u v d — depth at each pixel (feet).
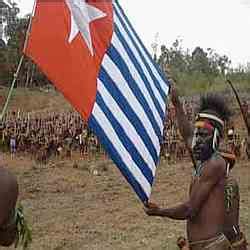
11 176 10.38
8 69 201.05
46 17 12.06
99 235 35.76
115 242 33.86
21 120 109.09
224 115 15.17
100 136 12.78
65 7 12.46
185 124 17.19
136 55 15.07
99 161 77.20
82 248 32.65
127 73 14.15
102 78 13.20
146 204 14.34
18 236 11.17
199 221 14.80
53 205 46.68
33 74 205.16
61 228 37.76
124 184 57.72
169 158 76.69
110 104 13.21
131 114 13.84
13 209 10.52
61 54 12.15
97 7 13.47
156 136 14.73
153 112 14.82
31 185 57.36
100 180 60.80
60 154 82.94
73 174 65.31
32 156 82.74
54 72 11.98
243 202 45.42
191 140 16.88
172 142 78.54
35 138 87.61
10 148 87.71
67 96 12.17
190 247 15.01
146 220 39.86
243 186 54.90
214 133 14.83
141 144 13.96
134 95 14.19
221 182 14.82
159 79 15.99
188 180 59.93
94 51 13.12
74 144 86.99
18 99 172.24
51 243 33.63
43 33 11.94
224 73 183.42
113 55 13.79
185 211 14.67
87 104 12.54
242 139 78.84
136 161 13.73
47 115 135.33
